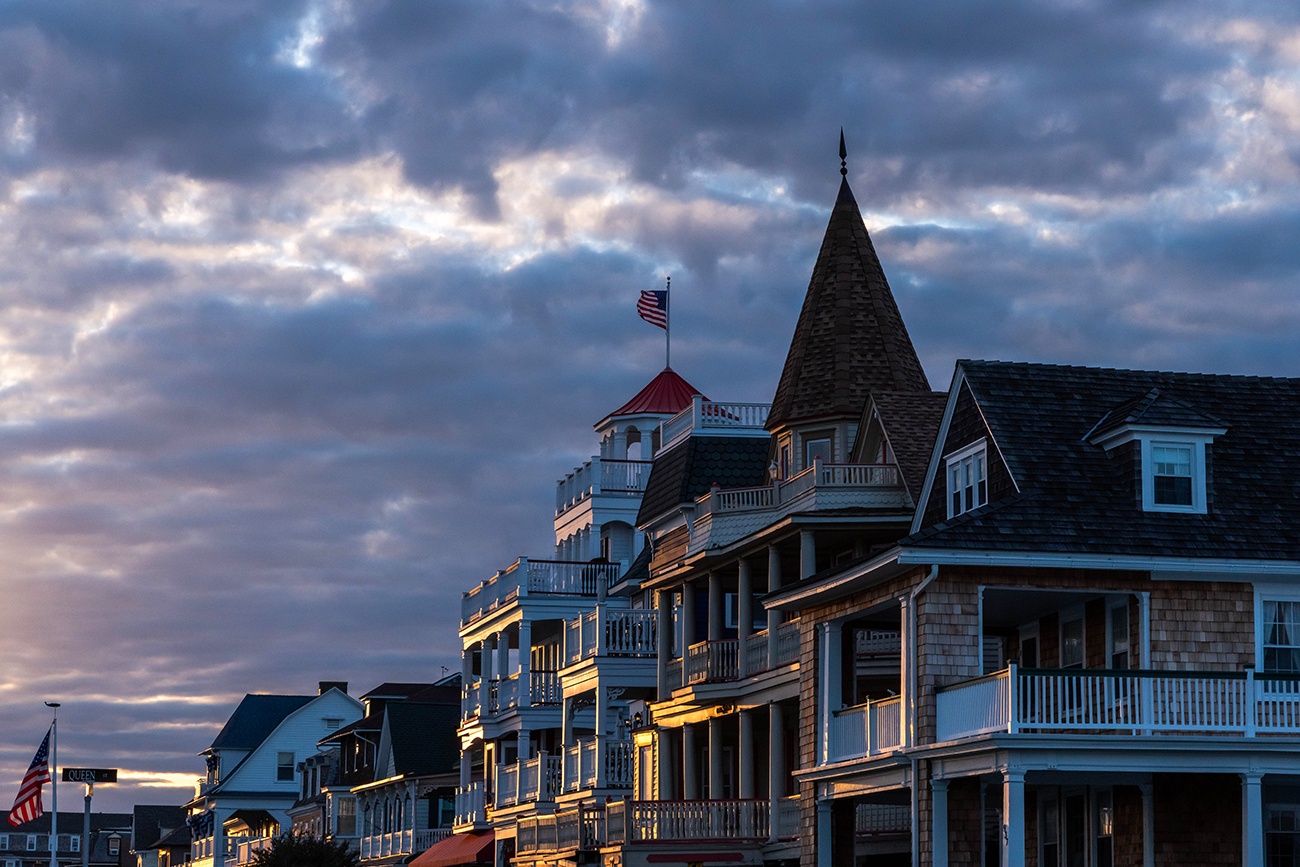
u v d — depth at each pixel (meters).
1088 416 51.56
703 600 74.50
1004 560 46.66
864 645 62.09
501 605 93.19
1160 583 47.53
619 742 80.75
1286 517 48.88
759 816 64.56
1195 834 47.06
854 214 72.12
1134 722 44.88
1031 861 53.94
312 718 166.62
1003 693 44.50
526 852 78.38
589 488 95.69
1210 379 54.06
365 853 120.25
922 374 70.06
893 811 61.03
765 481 73.31
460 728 100.00
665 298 101.44
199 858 175.25
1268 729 44.81
